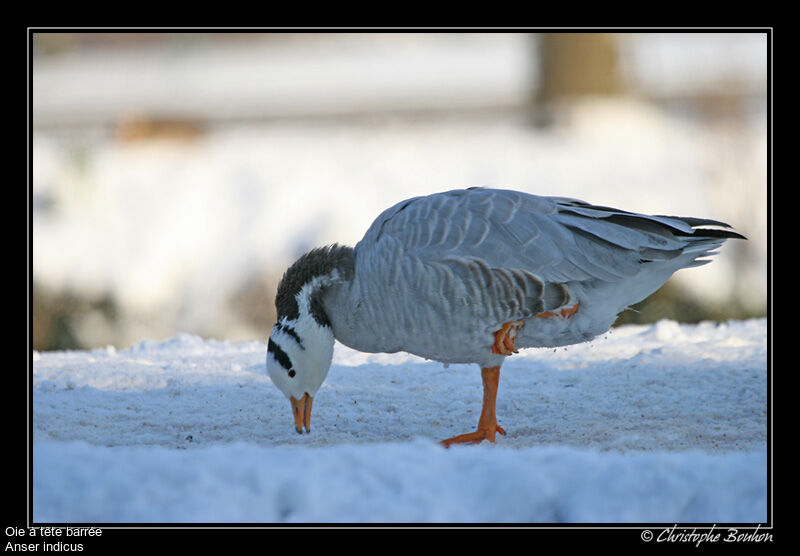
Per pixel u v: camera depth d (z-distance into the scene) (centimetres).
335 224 2522
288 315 974
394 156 2920
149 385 1210
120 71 4662
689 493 655
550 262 900
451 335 916
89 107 3909
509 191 952
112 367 1313
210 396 1156
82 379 1232
